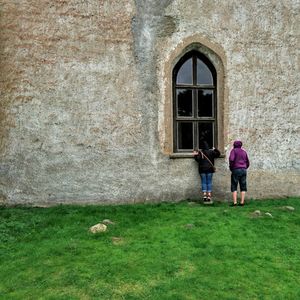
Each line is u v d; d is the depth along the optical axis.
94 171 10.75
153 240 7.77
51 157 10.55
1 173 10.38
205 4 11.54
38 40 10.52
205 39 11.52
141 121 11.05
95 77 10.79
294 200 11.64
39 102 10.52
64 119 10.62
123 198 10.89
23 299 5.59
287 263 6.94
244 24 11.81
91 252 7.14
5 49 10.40
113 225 8.63
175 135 11.55
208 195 11.09
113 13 10.92
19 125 10.45
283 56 12.13
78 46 10.71
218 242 7.71
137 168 10.99
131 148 10.98
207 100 11.88
